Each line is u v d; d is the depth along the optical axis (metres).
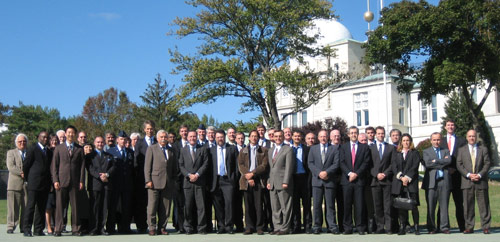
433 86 25.17
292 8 32.31
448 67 23.00
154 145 12.37
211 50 33.94
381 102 47.78
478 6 22.89
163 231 12.23
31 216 11.77
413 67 26.25
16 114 74.19
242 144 12.86
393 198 11.52
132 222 14.99
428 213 11.48
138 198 13.05
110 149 12.52
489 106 44.22
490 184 30.77
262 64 33.84
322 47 35.38
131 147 13.86
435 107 47.50
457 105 42.12
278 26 32.25
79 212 12.03
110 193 12.18
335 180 11.74
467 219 11.34
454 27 23.33
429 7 24.72
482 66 23.33
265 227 12.62
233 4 32.28
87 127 58.56
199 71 30.83
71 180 11.85
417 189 11.40
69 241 10.58
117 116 55.38
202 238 10.98
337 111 50.91
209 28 33.47
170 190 12.41
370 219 11.88
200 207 12.19
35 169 11.87
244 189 12.02
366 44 27.05
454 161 11.75
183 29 32.75
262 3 30.83
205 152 12.29
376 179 11.61
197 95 31.64
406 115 48.84
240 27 32.84
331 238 10.56
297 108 31.98
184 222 12.29
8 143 68.06
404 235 11.10
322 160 11.81
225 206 12.19
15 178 12.81
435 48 24.31
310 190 12.23
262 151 12.14
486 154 11.41
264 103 32.41
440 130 46.28
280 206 11.94
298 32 32.91
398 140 12.49
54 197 12.66
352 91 49.97
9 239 11.09
